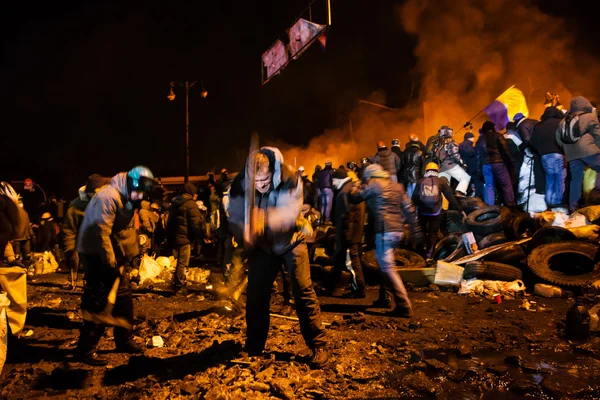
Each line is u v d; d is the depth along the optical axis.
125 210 4.57
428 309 6.51
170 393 3.79
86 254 4.52
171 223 8.29
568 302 6.64
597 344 4.84
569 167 9.70
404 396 3.74
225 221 6.50
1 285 4.77
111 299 4.53
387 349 4.80
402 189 6.17
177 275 8.22
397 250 9.05
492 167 10.38
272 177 4.30
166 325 5.92
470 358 4.55
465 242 8.66
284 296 6.80
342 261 7.66
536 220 9.05
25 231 5.35
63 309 7.12
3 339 4.17
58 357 4.84
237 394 3.74
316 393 3.76
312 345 4.41
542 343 4.93
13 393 3.95
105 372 4.37
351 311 6.57
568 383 3.88
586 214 8.79
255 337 4.52
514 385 3.83
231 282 6.55
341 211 7.48
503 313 6.16
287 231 4.34
